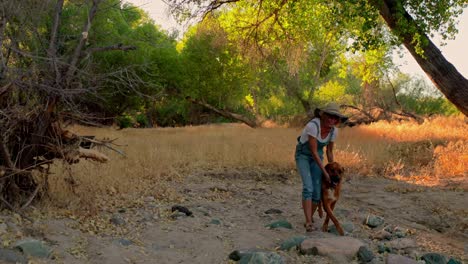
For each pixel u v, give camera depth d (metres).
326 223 6.07
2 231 4.81
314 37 22.56
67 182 6.69
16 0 5.60
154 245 5.25
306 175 6.05
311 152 5.96
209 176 9.73
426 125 20.64
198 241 5.42
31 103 5.85
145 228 5.79
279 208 7.38
